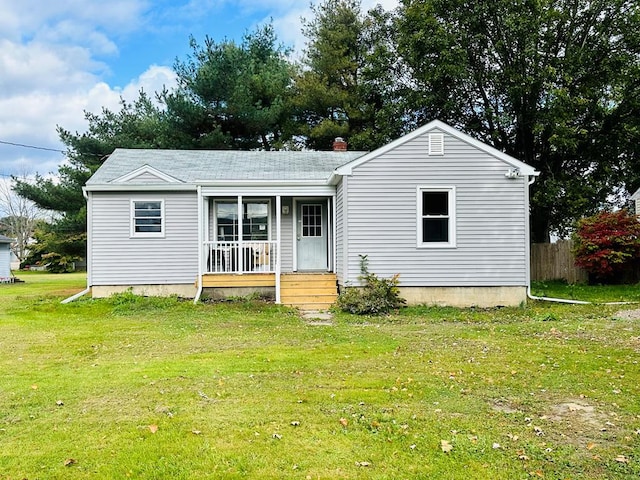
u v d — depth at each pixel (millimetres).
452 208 13031
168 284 14625
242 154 17625
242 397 5223
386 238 12977
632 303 12570
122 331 9539
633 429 4348
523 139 20938
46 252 46906
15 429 4371
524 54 18922
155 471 3576
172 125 23469
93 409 4883
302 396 5250
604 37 19406
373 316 11625
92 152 23266
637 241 15836
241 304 12734
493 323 10555
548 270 19281
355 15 28281
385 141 23672
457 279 13016
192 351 7676
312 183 14297
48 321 10953
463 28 20438
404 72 24969
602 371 6262
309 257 15680
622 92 19281
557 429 4355
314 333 9297
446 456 3822
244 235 15586
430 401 5102
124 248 14508
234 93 23250
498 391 5445
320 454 3852
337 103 26922
